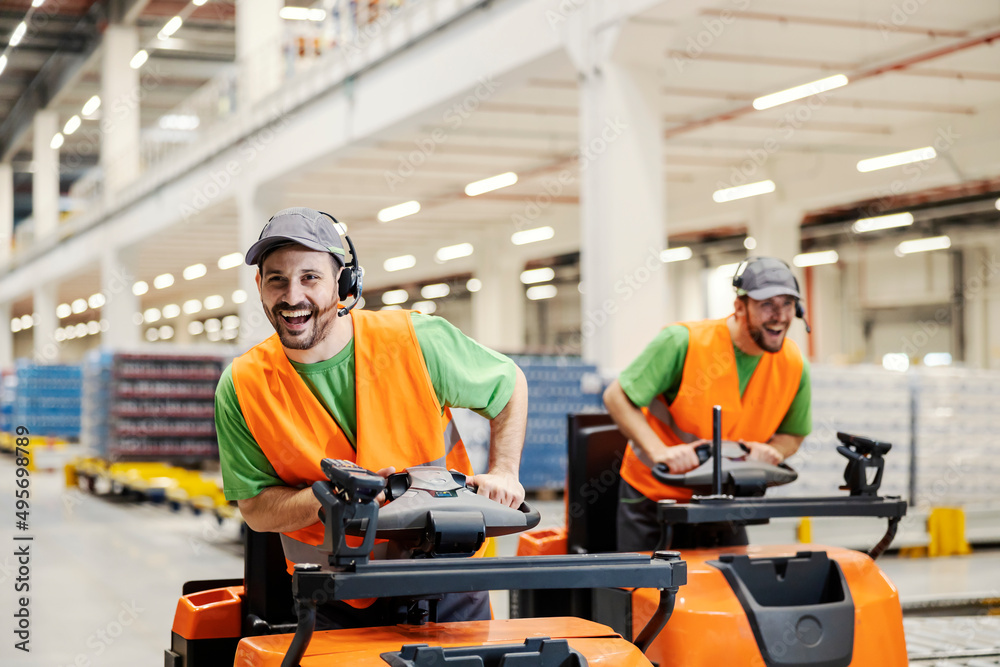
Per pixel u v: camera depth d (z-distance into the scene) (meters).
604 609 2.91
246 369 2.23
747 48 12.78
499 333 25.69
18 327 46.12
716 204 20.16
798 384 3.49
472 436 9.58
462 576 1.88
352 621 2.33
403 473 2.12
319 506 2.11
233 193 17.08
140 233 21.36
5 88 29.09
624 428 3.45
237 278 34.84
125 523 11.02
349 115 13.59
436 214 24.16
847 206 21.36
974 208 19.92
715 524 3.24
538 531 4.00
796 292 3.23
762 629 2.59
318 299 2.09
